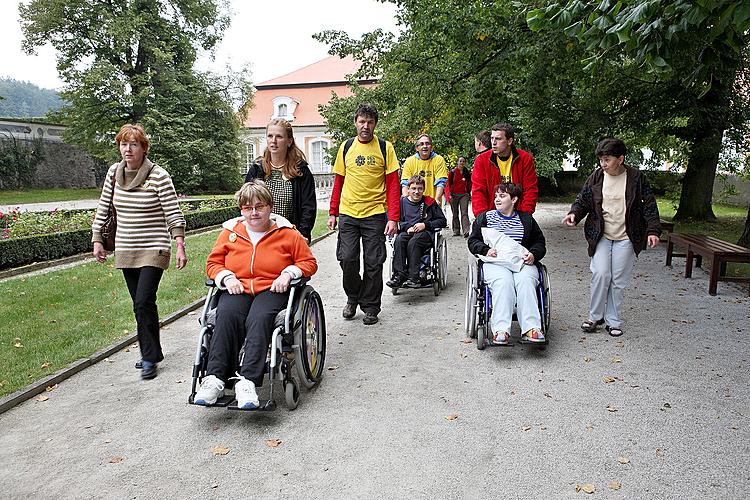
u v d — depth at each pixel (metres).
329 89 47.88
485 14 10.09
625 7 4.58
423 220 6.82
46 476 2.99
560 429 3.42
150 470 3.03
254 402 3.35
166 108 32.22
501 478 2.90
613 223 5.06
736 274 8.07
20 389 4.02
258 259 3.88
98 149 32.06
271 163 4.64
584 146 13.02
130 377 4.38
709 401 3.81
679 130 13.87
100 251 4.32
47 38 30.50
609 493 2.77
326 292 7.20
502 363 4.55
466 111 13.08
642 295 6.87
